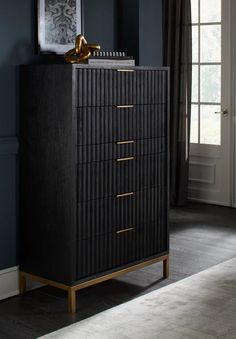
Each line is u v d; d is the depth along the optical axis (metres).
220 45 5.86
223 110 5.89
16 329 3.07
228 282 3.73
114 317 3.20
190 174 6.17
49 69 3.24
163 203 3.77
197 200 6.14
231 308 3.30
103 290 3.63
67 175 3.21
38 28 3.48
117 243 3.49
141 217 3.62
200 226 5.16
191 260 4.22
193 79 6.07
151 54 4.04
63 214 3.26
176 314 3.23
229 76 5.82
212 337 2.94
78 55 3.41
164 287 3.66
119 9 4.00
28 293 3.59
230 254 4.36
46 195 3.34
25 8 3.45
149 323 3.12
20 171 3.48
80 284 3.30
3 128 3.40
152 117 3.61
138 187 3.58
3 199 3.45
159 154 3.70
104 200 3.38
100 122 3.29
